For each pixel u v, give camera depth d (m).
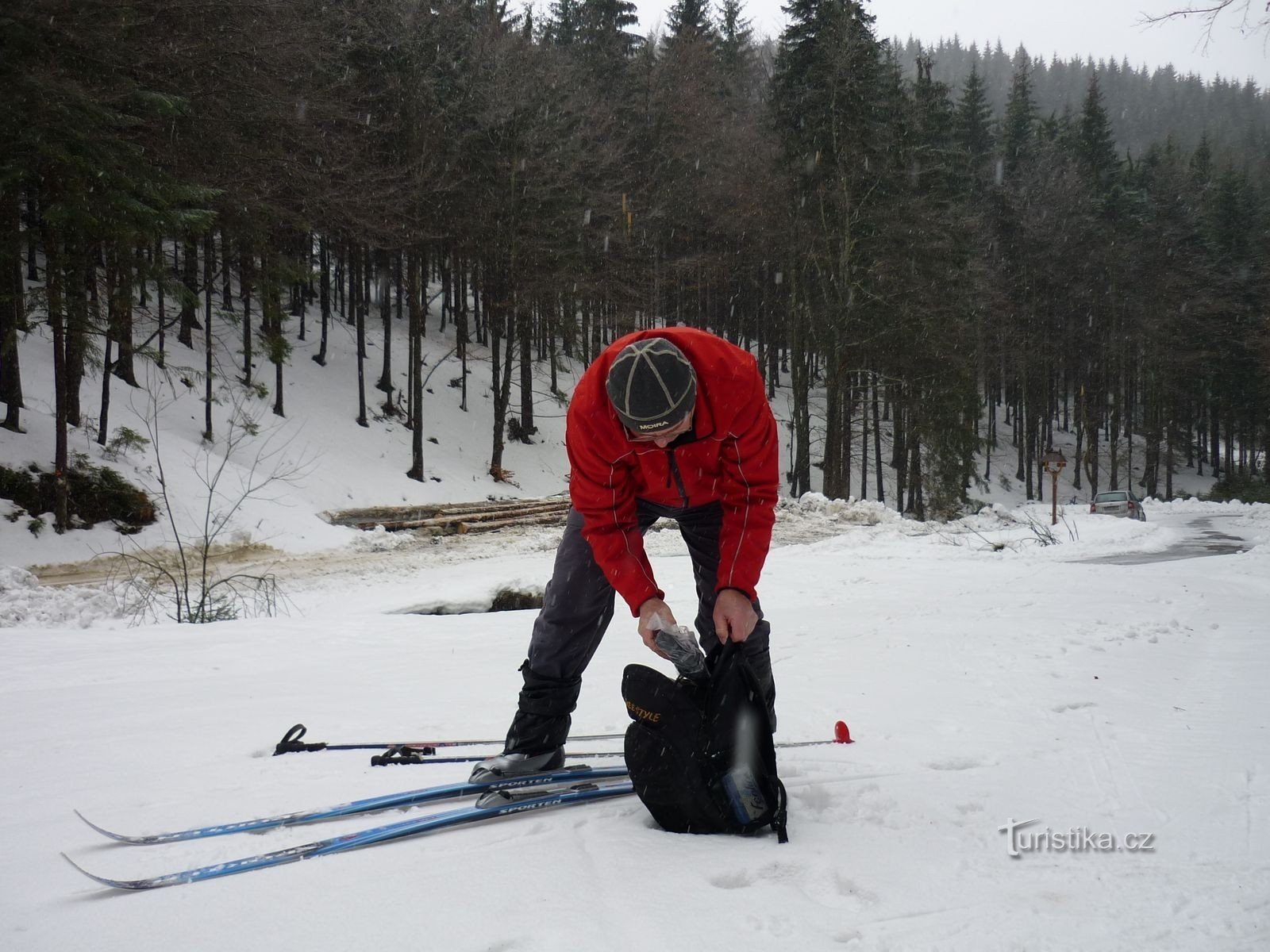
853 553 14.85
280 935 1.78
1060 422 60.84
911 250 28.67
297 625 7.36
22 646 6.26
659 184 36.09
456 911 1.88
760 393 2.70
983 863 2.17
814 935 1.77
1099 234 49.12
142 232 15.20
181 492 17.77
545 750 2.95
